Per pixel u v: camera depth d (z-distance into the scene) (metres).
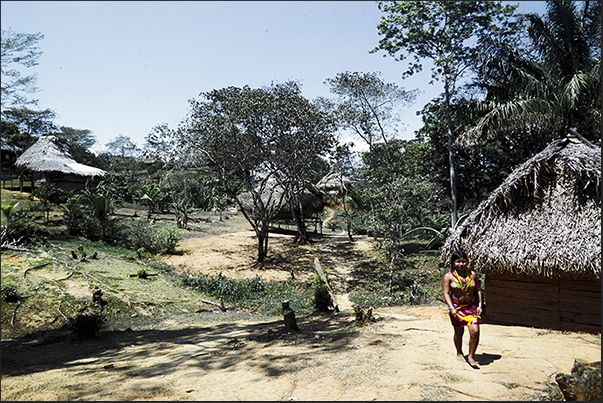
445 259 9.26
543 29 18.25
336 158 22.02
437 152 26.69
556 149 8.85
